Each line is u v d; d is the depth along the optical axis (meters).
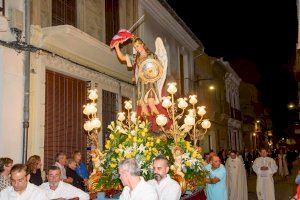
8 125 7.98
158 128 7.18
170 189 5.18
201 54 22.58
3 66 8.00
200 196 6.86
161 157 5.32
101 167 6.18
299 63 14.05
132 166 4.16
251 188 18.50
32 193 4.77
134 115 7.25
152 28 16.39
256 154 32.75
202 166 7.04
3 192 4.79
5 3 8.26
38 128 8.88
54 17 10.02
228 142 30.14
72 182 8.02
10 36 8.30
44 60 9.26
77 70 10.66
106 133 11.98
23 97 8.43
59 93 10.05
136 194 4.11
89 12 11.63
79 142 10.80
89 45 10.53
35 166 7.33
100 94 11.77
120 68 12.93
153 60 7.62
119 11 13.67
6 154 7.88
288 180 22.73
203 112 7.55
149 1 15.71
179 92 19.22
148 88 7.60
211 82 26.17
